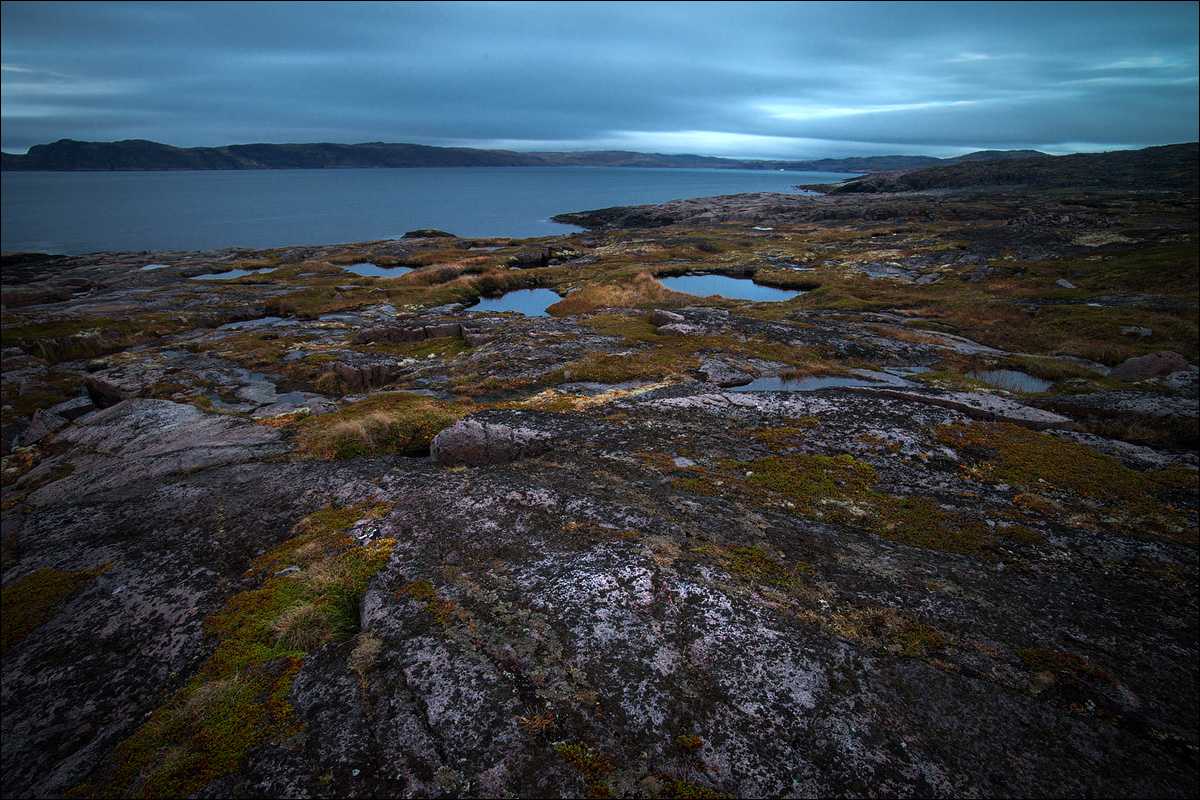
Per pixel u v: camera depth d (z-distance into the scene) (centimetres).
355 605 1188
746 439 1975
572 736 841
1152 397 2300
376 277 7400
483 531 1342
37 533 1616
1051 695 930
